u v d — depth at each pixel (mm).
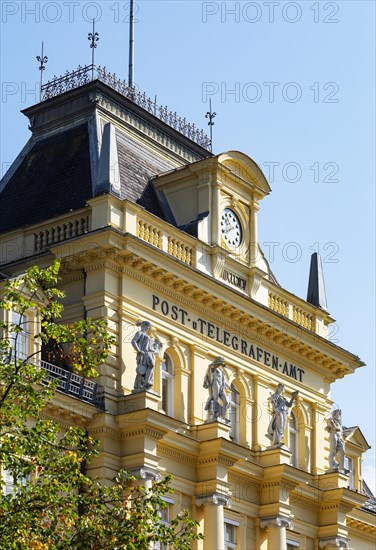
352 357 70188
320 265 71000
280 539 61906
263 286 65688
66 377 54844
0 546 41500
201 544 58500
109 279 57656
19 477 43312
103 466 55188
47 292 44938
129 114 66375
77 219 59125
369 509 75500
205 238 62781
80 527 43125
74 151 64875
